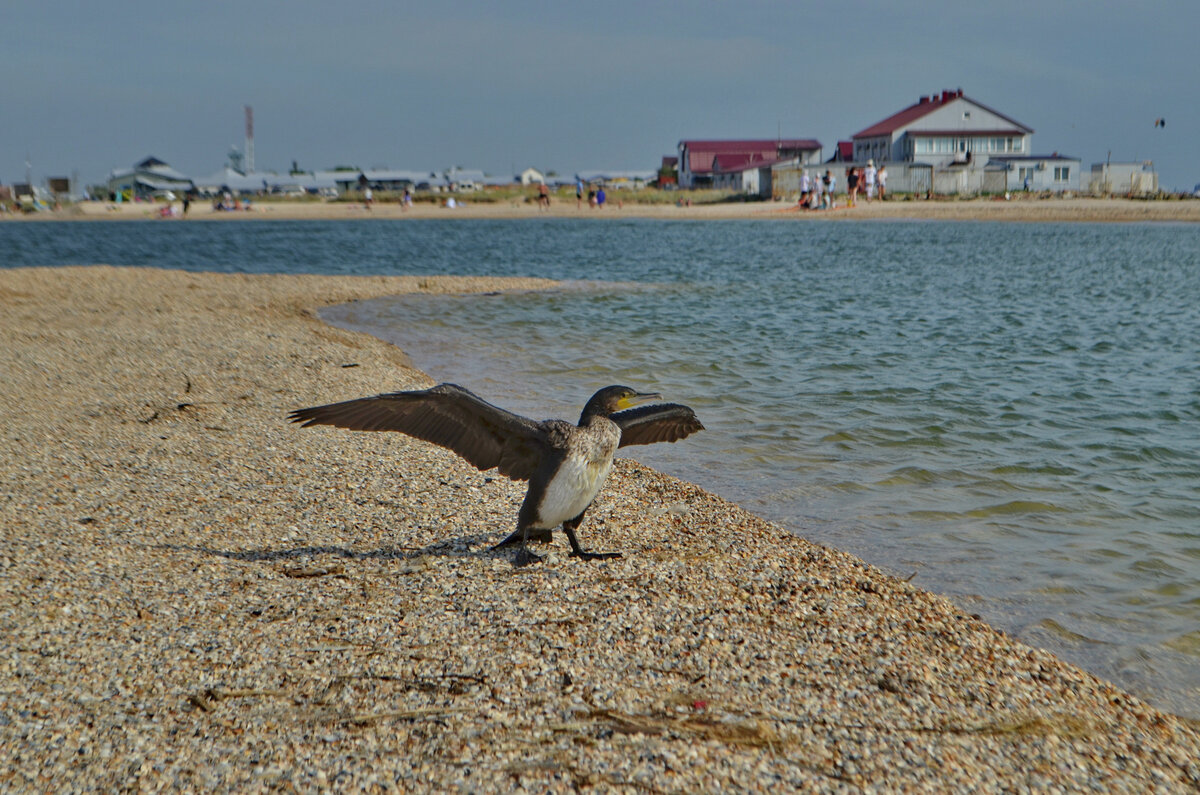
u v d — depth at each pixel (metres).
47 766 5.01
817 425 13.66
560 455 7.27
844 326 22.67
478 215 93.06
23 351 16.89
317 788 4.91
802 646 6.74
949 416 14.17
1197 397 15.35
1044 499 10.59
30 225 93.50
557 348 19.52
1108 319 23.72
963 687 6.33
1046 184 93.94
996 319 23.78
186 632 6.59
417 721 5.55
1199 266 35.94
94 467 10.25
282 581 7.59
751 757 5.32
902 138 99.06
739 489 10.92
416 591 7.45
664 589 7.62
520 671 6.18
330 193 176.25
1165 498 10.63
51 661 6.09
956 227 58.78
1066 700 6.29
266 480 10.20
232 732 5.39
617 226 70.19
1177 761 5.66
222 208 114.62
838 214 70.69
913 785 5.16
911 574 8.55
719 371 17.33
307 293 28.12
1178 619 7.74
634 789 4.98
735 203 99.25
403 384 15.27
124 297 25.61
